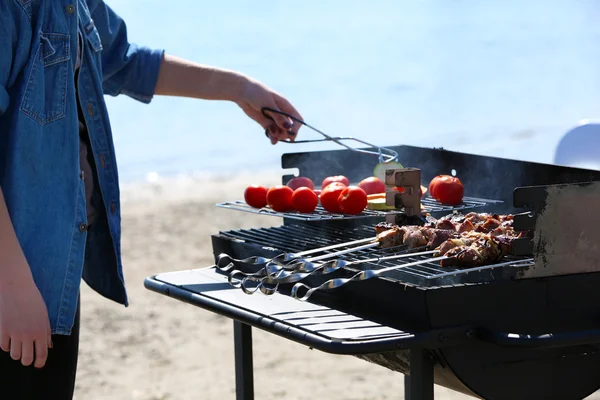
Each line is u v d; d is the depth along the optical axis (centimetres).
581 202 217
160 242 809
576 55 2969
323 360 525
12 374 224
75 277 224
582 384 231
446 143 1845
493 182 307
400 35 3500
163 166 1664
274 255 258
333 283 214
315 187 340
